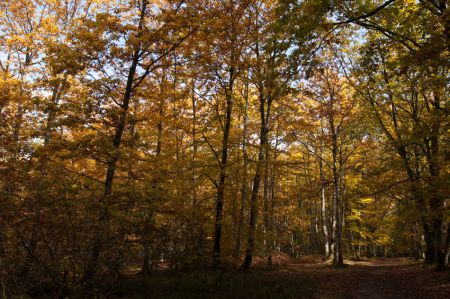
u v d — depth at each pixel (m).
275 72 10.78
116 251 10.35
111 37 12.34
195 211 14.48
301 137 26.36
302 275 16.67
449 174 12.33
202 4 15.35
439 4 12.11
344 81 24.06
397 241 30.94
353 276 16.45
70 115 11.91
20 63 17.83
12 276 10.31
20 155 12.27
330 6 9.95
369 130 25.14
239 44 15.56
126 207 11.24
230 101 16.23
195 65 15.38
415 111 18.67
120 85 13.15
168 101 16.45
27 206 10.77
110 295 10.65
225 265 15.55
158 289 11.50
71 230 10.09
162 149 20.52
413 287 12.48
